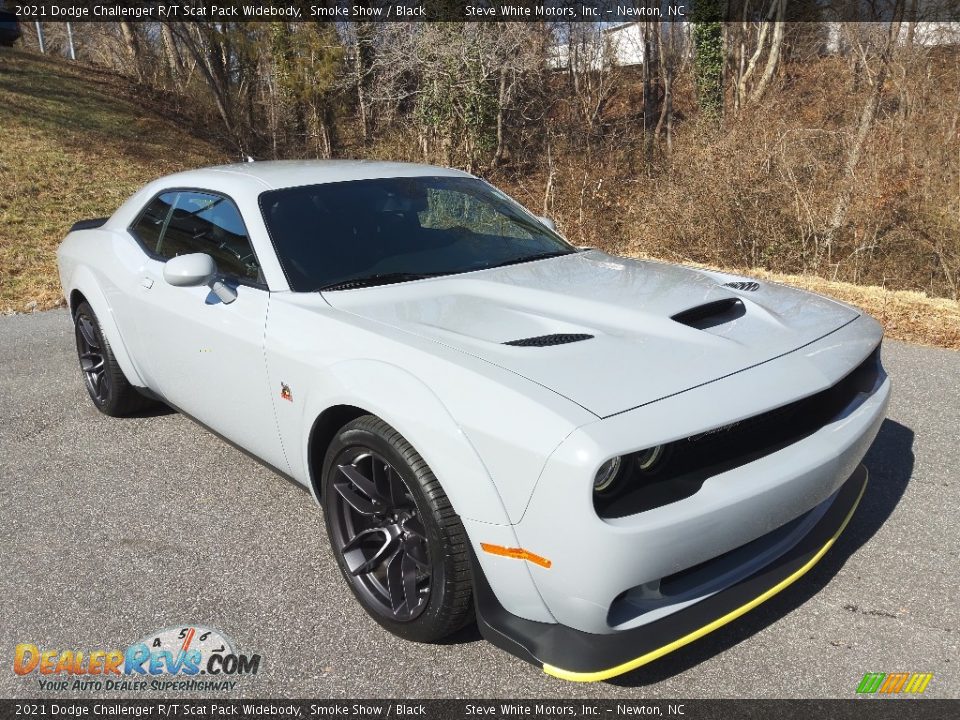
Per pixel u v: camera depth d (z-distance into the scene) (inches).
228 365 120.9
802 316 108.6
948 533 118.5
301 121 821.2
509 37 646.5
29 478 147.7
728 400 82.4
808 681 89.0
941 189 359.3
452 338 95.6
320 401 100.6
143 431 170.2
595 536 74.6
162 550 120.9
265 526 127.5
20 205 530.3
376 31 717.3
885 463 142.9
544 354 89.1
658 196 415.8
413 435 86.4
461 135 667.4
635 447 74.5
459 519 86.4
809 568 97.0
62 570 116.1
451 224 136.6
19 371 218.1
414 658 95.3
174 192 149.3
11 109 770.8
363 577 103.2
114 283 153.9
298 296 112.7
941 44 455.8
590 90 780.6
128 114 861.2
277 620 103.3
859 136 396.5
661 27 784.9
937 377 189.5
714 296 108.9
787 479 85.0
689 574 88.6
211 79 829.8
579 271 124.6
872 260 372.2
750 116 466.0
